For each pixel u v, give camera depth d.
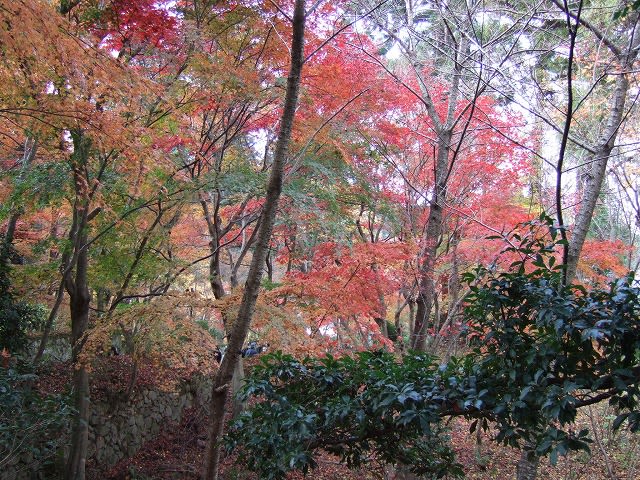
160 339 5.71
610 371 2.71
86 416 6.93
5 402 5.10
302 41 3.59
